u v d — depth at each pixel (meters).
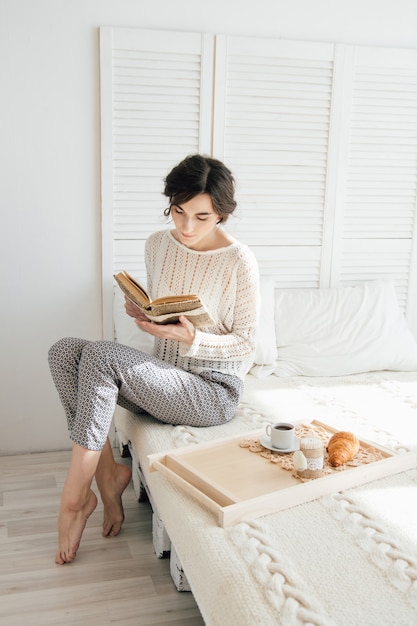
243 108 2.64
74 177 2.56
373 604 1.18
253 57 2.60
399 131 2.82
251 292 1.98
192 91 2.58
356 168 2.82
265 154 2.71
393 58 2.72
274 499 1.50
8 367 2.64
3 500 2.29
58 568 1.89
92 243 2.62
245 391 2.37
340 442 1.73
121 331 2.48
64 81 2.47
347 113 2.74
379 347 2.66
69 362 1.86
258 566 1.29
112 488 2.03
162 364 1.92
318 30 2.66
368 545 1.37
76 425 1.81
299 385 2.46
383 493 1.60
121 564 1.91
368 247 2.91
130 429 2.10
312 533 1.42
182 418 1.96
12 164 2.49
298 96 2.67
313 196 2.79
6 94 2.43
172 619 1.68
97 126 2.54
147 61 2.51
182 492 1.63
